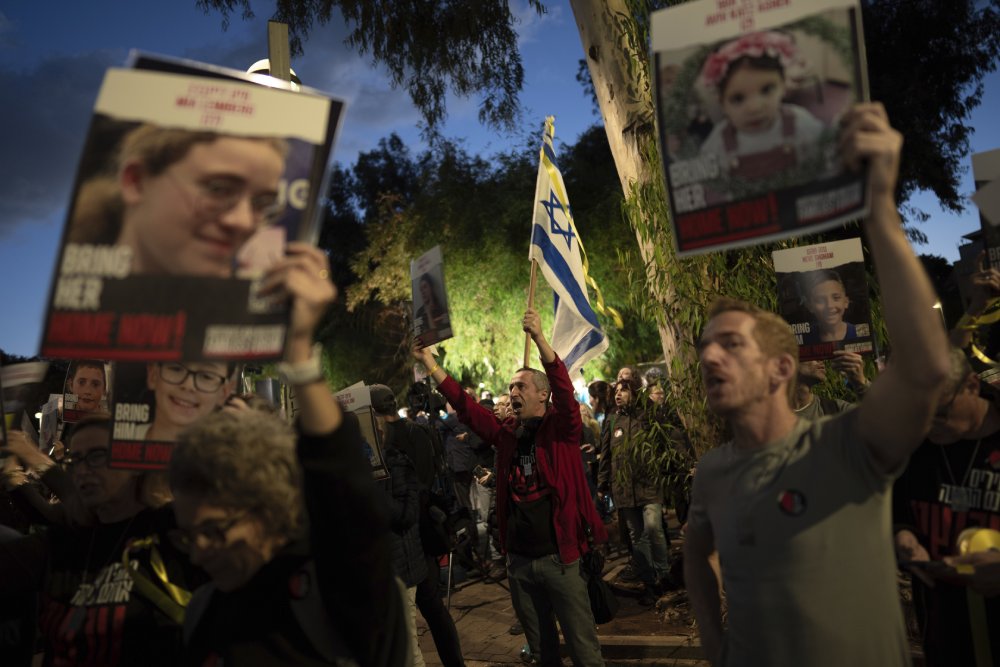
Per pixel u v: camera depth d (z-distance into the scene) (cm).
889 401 190
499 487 461
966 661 248
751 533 208
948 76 1816
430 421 823
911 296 174
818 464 204
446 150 1967
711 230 181
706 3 188
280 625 177
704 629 239
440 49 938
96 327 161
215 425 177
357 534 171
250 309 165
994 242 281
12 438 287
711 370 217
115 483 233
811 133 174
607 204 1822
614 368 1888
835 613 197
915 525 266
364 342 2836
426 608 502
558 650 458
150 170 165
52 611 229
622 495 694
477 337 1923
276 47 488
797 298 437
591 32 617
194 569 225
